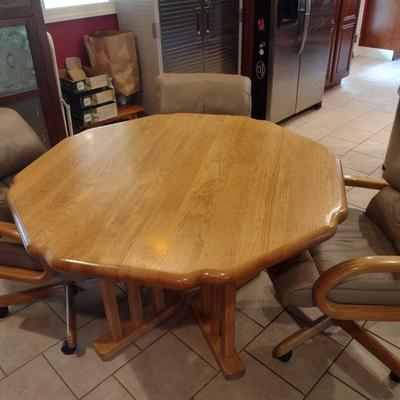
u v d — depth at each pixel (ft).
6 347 5.31
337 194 4.01
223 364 4.81
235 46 11.27
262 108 11.59
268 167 4.57
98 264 3.17
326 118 12.60
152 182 4.36
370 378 4.74
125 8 9.94
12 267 4.66
